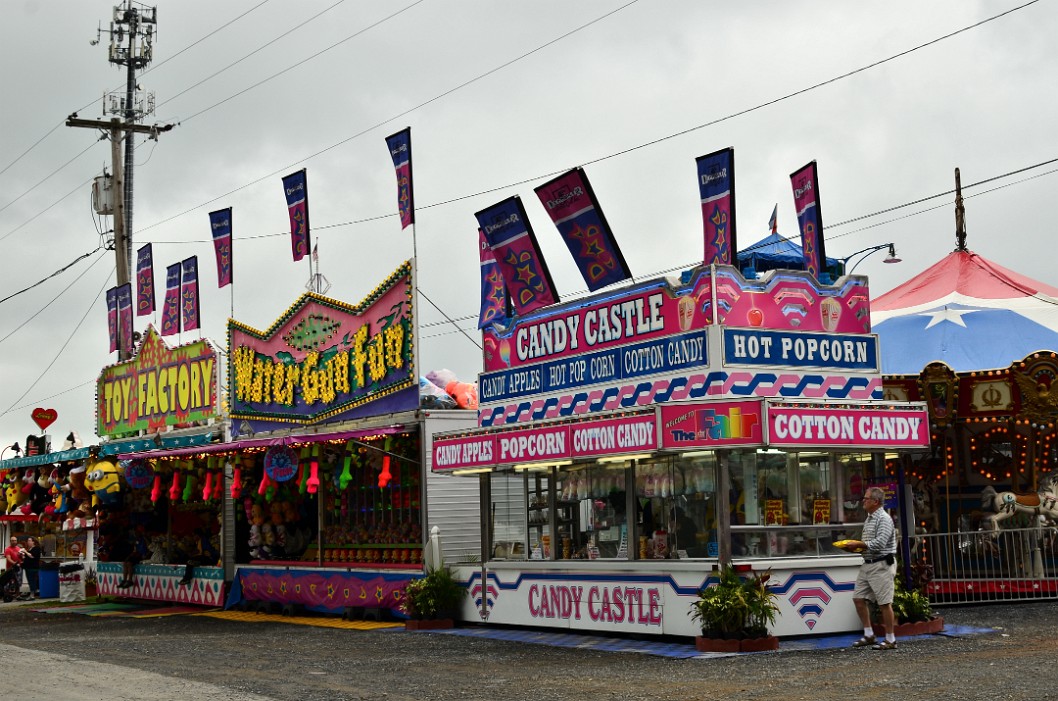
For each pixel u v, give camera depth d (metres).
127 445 30.52
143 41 35.44
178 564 27.88
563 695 12.07
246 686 13.42
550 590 17.94
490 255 20.67
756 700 11.24
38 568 32.56
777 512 15.78
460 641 17.56
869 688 11.54
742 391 15.89
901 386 20.70
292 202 25.16
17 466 34.59
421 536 21.00
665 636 16.19
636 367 17.12
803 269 19.53
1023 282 23.31
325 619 22.16
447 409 21.55
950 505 22.28
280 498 25.20
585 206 17.80
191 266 28.91
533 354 19.11
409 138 21.75
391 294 22.14
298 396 24.77
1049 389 19.77
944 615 18.09
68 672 15.02
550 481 18.39
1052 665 12.34
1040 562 20.09
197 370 28.28
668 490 16.33
